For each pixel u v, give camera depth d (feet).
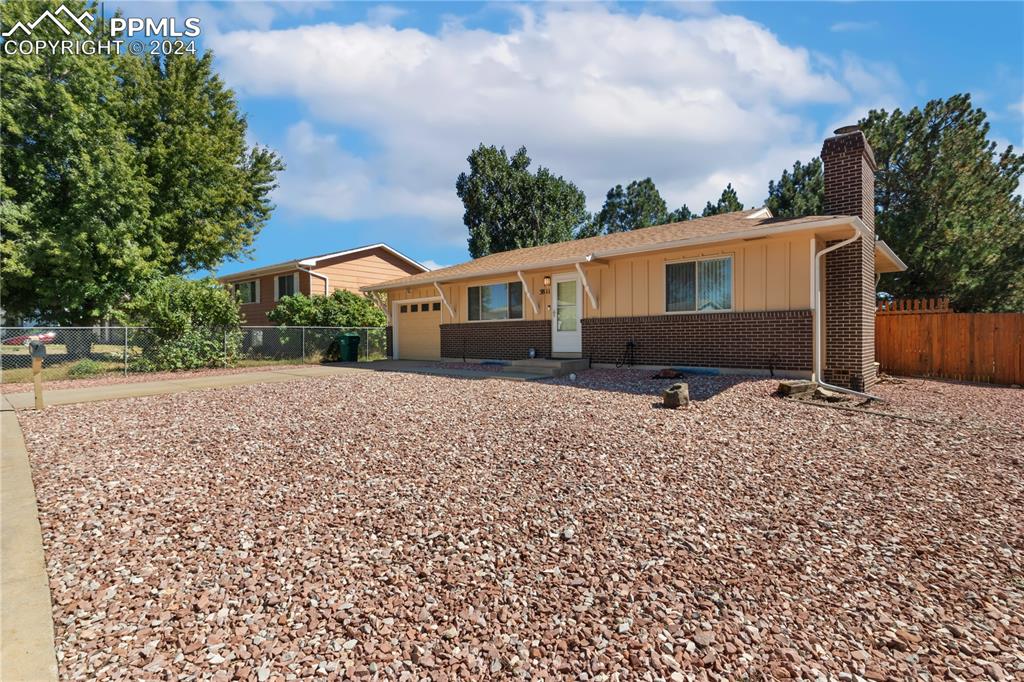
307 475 15.03
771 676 6.88
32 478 15.08
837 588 8.98
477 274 46.16
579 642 7.61
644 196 129.59
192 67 64.54
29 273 46.29
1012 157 51.88
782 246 31.91
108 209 50.19
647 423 20.52
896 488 13.61
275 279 80.74
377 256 82.69
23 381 39.65
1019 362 34.99
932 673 6.92
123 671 7.04
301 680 6.86
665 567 9.64
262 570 9.74
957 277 50.96
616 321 39.45
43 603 8.70
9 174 47.37
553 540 10.77
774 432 19.16
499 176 112.68
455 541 10.78
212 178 64.95
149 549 10.62
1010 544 10.53
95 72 50.75
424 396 28.25
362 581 9.32
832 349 31.83
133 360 46.55
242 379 38.60
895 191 54.80
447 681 6.84
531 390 29.53
